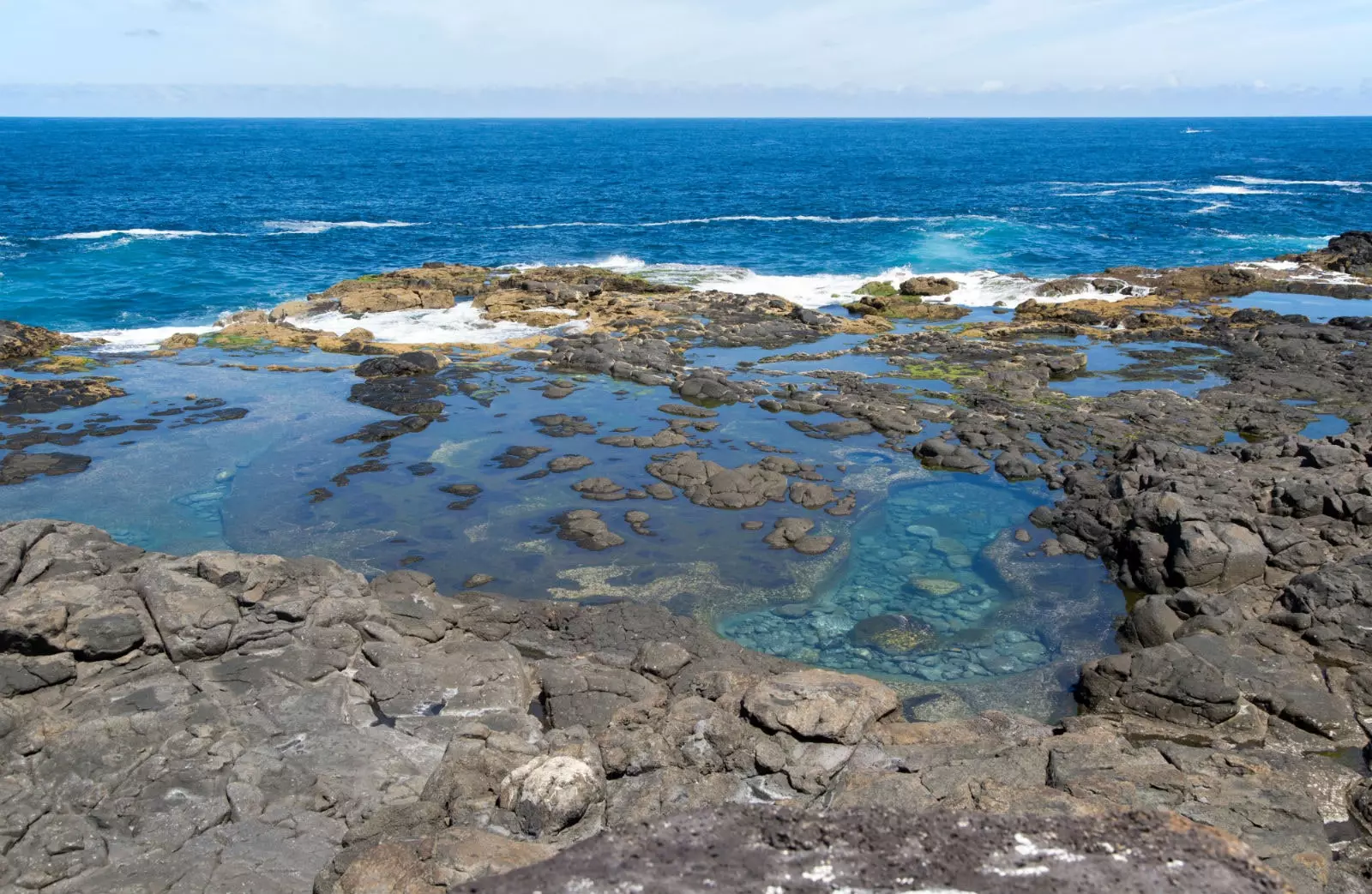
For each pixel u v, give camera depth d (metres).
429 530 20.11
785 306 38.88
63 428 25.64
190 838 10.40
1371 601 15.09
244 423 26.34
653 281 43.97
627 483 22.33
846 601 17.50
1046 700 14.62
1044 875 5.24
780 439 25.20
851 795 10.85
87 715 12.34
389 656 14.38
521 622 16.30
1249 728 13.16
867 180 100.88
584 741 12.11
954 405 27.80
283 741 12.27
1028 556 19.09
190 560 15.30
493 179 101.56
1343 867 10.02
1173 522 17.70
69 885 9.68
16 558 15.07
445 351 33.22
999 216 67.81
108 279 44.00
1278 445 22.03
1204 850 5.44
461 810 10.66
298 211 71.69
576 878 5.36
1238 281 42.72
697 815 5.95
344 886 8.81
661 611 16.66
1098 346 34.09
